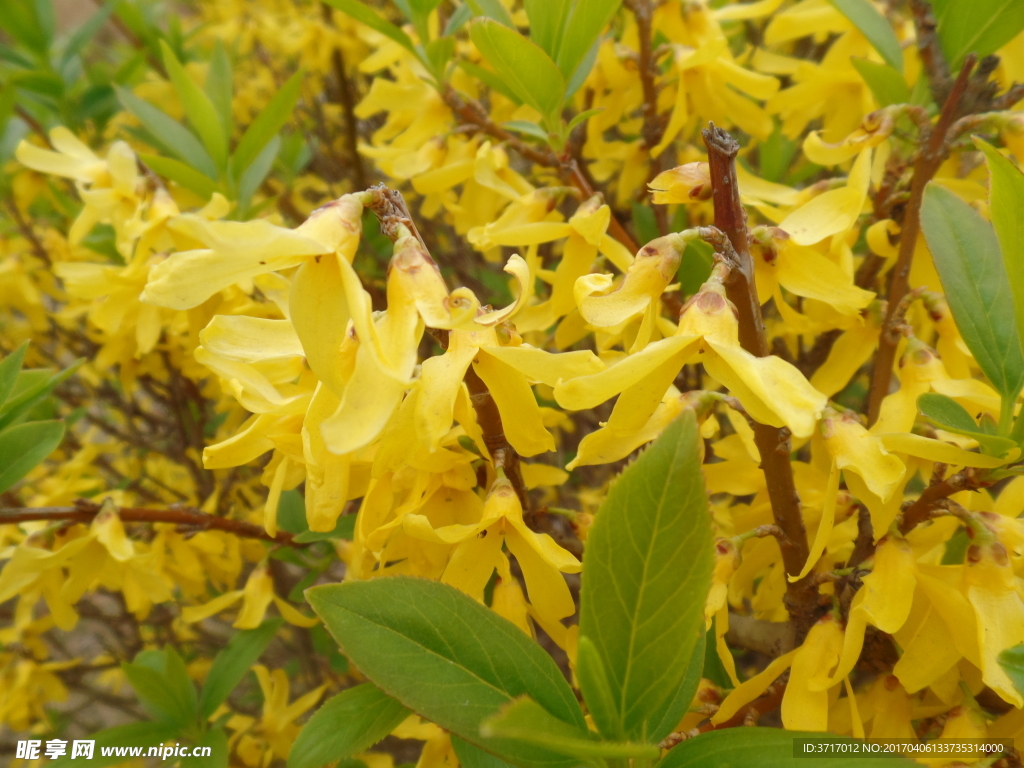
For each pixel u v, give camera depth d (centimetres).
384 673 11
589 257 17
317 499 12
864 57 22
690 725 15
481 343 11
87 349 38
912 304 17
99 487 28
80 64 38
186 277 9
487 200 22
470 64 21
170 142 25
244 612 20
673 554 9
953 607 12
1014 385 12
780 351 24
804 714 12
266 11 49
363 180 38
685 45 21
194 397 34
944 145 15
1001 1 16
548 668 11
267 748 26
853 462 11
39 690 31
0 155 30
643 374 10
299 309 10
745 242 11
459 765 17
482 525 12
